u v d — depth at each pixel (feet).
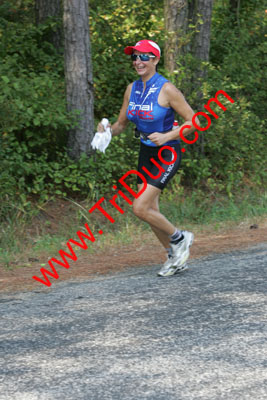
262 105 60.64
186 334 18.16
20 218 38.09
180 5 48.08
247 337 17.75
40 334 18.65
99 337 18.16
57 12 53.83
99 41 52.60
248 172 54.13
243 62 58.29
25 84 41.06
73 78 42.37
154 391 14.29
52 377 15.30
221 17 64.59
